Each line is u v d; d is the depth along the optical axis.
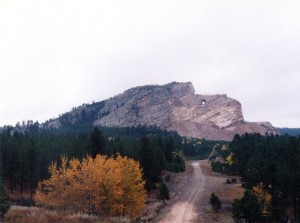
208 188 74.62
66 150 69.88
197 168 117.94
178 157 114.25
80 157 64.19
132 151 67.56
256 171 51.62
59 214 26.61
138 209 38.03
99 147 54.16
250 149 77.94
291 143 44.94
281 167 45.47
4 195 26.45
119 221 29.22
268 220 39.53
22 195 70.38
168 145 110.75
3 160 72.56
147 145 66.25
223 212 48.78
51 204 32.25
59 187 32.72
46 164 70.00
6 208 25.41
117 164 35.91
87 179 32.09
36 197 33.59
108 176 32.59
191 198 62.56
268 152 73.81
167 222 39.56
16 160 71.94
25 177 70.31
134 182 38.09
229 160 102.81
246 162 75.88
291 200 45.97
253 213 36.88
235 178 86.38
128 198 36.81
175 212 48.19
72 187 31.98
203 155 174.12
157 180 71.31
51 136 112.94
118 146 69.62
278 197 41.59
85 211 31.88
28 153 69.69
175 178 89.94
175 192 69.81
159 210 50.00
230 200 58.56
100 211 31.95
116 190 33.22
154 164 66.06
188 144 188.50
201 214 46.84
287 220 41.69
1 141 75.94
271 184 49.78
